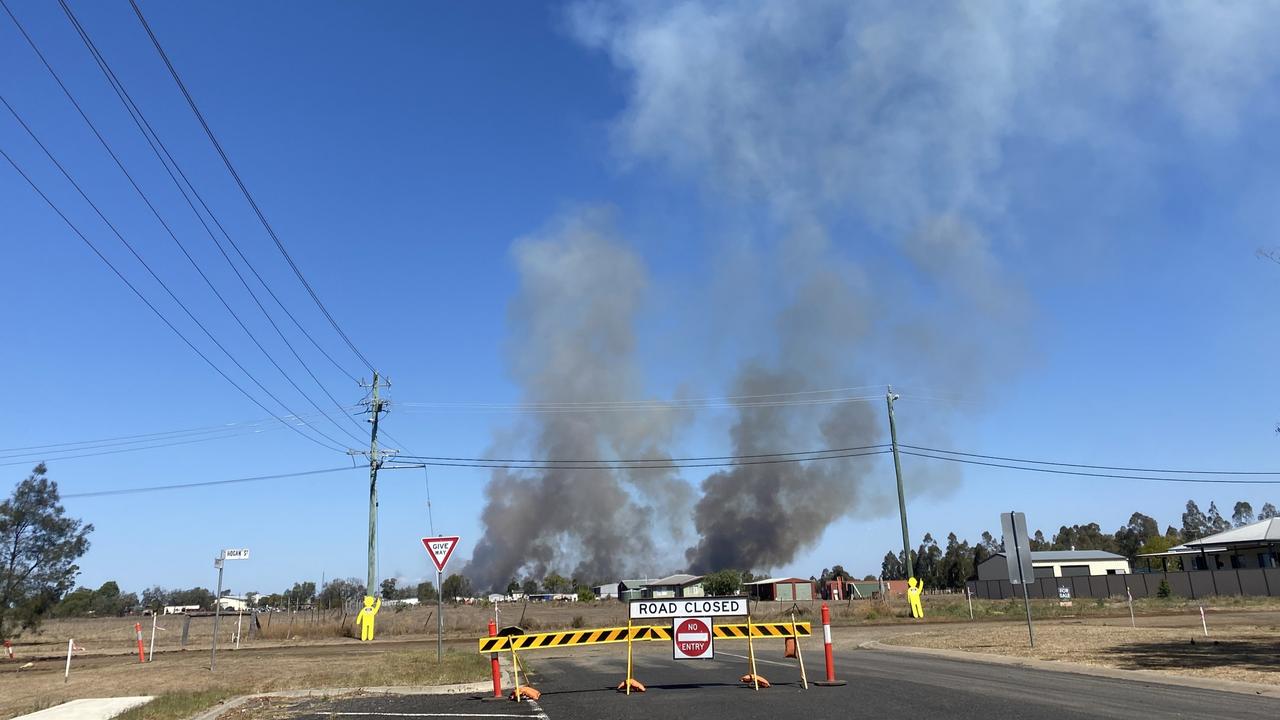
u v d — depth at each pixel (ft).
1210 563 233.14
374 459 129.90
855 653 74.18
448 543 67.41
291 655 89.15
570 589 538.06
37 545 117.91
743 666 63.05
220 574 72.49
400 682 54.85
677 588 387.14
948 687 45.44
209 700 46.75
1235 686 42.01
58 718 41.83
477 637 121.39
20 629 128.67
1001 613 141.49
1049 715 35.01
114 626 226.79
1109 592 224.12
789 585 355.97
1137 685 44.73
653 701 43.70
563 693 49.03
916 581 142.10
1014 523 69.97
